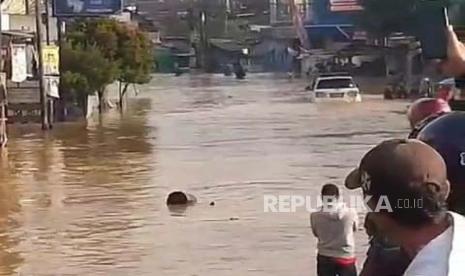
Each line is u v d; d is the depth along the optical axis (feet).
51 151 98.58
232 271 42.42
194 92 234.17
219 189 67.62
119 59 170.60
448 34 14.55
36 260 46.11
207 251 46.73
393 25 207.10
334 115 143.23
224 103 183.52
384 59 254.27
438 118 14.16
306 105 171.01
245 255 45.57
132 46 172.55
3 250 48.55
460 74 14.87
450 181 13.35
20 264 45.34
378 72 258.37
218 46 403.13
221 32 406.41
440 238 10.43
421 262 10.33
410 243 10.69
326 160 83.87
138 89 251.39
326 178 71.87
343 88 179.83
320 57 285.84
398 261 11.85
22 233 53.01
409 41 189.47
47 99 132.87
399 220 10.75
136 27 180.14
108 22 170.19
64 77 146.10
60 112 145.07
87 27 167.84
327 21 273.54
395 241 10.86
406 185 10.66
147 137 112.57
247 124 129.18
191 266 43.68
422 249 10.44
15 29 162.50
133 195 66.03
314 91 180.24
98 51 153.69
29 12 168.86
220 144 101.19
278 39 363.15
